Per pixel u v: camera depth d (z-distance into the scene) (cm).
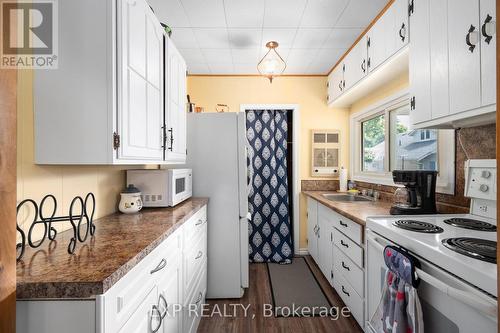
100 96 101
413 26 152
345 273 194
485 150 140
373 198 261
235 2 185
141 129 123
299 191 326
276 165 331
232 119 220
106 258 79
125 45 108
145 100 127
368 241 146
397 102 228
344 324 186
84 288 63
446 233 114
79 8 101
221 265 219
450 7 122
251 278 264
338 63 288
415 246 104
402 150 232
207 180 219
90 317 64
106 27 101
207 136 220
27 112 97
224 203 219
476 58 108
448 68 124
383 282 128
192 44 247
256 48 255
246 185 221
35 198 99
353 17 204
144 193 166
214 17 204
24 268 71
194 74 320
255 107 322
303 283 252
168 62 159
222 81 322
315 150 324
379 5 189
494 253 85
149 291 93
